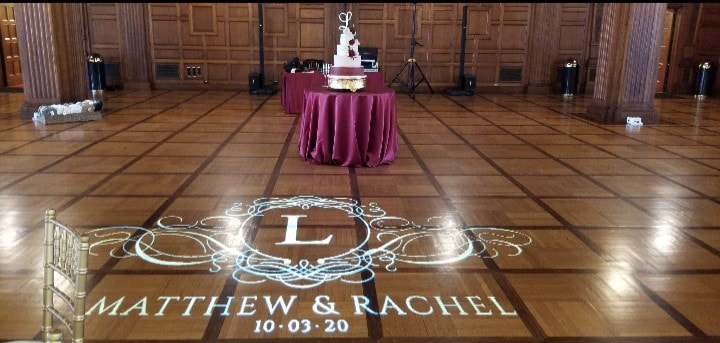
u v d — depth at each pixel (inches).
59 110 303.9
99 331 99.0
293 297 112.7
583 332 101.3
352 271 125.0
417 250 137.3
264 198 176.6
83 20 470.9
